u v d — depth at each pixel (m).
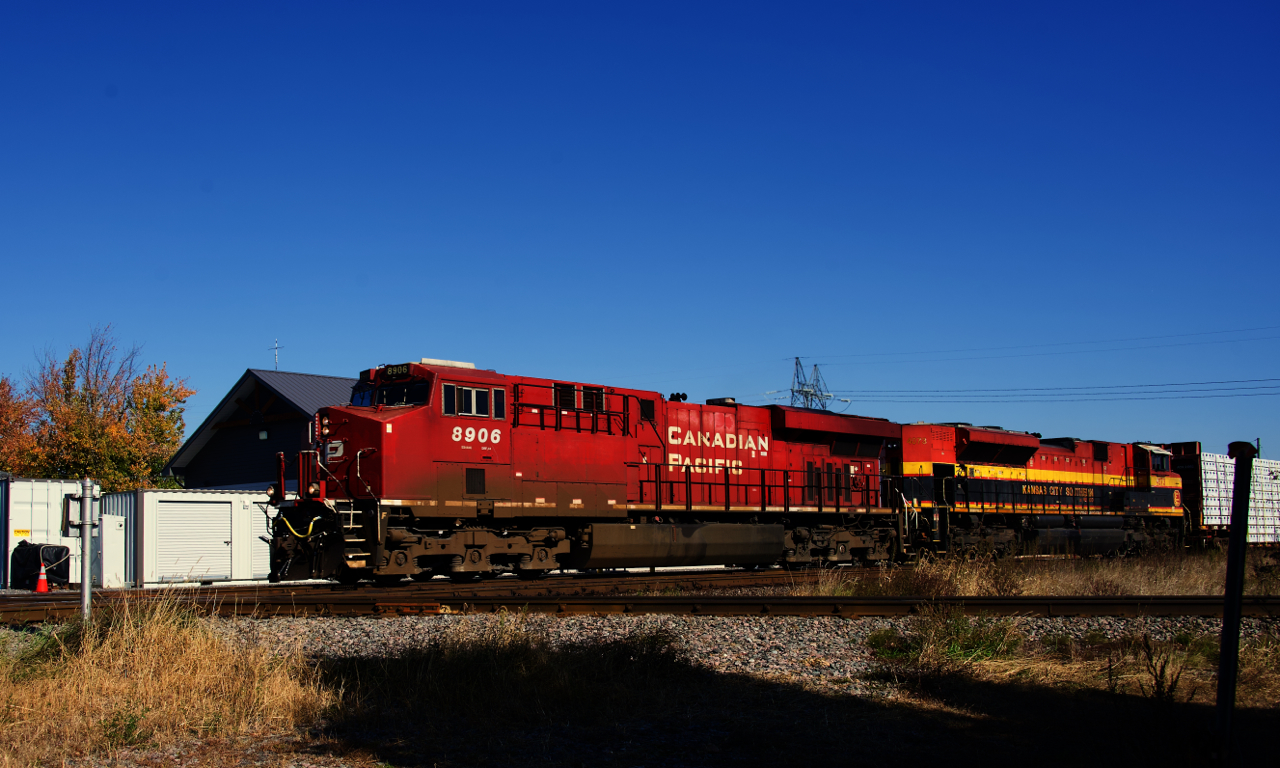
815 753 7.13
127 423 44.94
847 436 28.77
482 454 20.19
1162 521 39.84
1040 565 22.41
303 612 14.62
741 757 7.05
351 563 18.38
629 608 14.16
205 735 7.76
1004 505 32.59
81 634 10.02
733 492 25.45
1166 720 6.86
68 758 7.13
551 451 21.45
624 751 7.23
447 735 7.73
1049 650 11.05
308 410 34.59
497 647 9.62
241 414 38.00
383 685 9.10
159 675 9.12
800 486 27.20
